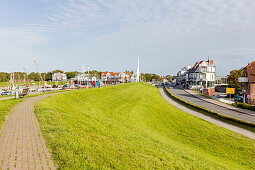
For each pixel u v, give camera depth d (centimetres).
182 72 13325
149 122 2330
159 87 9900
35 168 600
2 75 12781
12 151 705
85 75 10556
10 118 1166
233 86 6938
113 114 2131
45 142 810
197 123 2473
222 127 2356
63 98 2062
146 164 834
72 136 924
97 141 970
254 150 1683
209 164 1140
